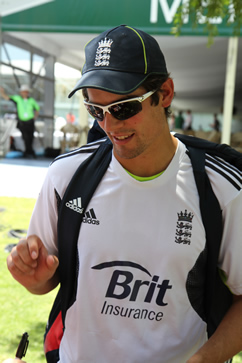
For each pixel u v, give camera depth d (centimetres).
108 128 108
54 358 127
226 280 120
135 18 917
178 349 115
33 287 118
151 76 105
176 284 113
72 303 120
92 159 121
